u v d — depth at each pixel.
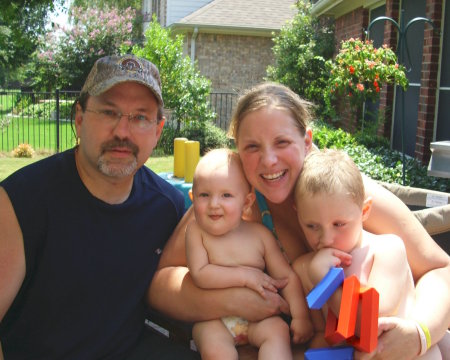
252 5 18.20
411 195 3.23
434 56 7.21
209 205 2.14
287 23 15.23
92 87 2.12
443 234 2.71
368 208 2.10
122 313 2.23
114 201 2.22
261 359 2.00
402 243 2.07
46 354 2.11
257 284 2.08
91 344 2.17
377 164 6.46
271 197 2.13
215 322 2.15
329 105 10.68
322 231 2.00
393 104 9.02
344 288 1.78
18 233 1.99
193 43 16.89
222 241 2.19
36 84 23.00
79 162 2.19
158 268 2.38
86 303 2.13
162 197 2.40
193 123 12.89
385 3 9.47
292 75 14.12
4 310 1.97
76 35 22.61
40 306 2.08
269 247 2.22
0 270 1.95
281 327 2.07
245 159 2.13
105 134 2.12
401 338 1.87
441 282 2.11
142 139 2.18
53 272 2.05
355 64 7.75
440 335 1.98
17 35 7.04
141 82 2.11
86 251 2.12
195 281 2.16
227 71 17.25
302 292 2.13
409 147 8.34
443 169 3.85
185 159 4.24
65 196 2.10
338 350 1.79
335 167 1.99
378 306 1.75
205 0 20.19
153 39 12.80
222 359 2.03
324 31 14.10
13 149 12.70
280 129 2.04
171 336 2.41
